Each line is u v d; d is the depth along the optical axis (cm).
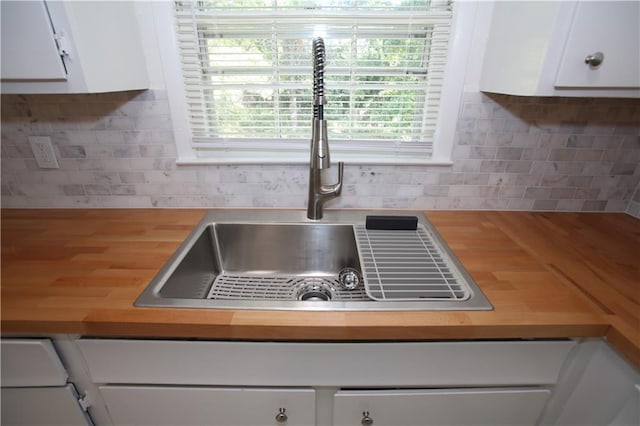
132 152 107
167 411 73
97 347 64
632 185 109
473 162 108
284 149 109
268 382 69
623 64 69
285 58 99
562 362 66
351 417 73
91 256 83
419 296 71
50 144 104
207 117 106
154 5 90
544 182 110
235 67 100
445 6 94
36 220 104
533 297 68
